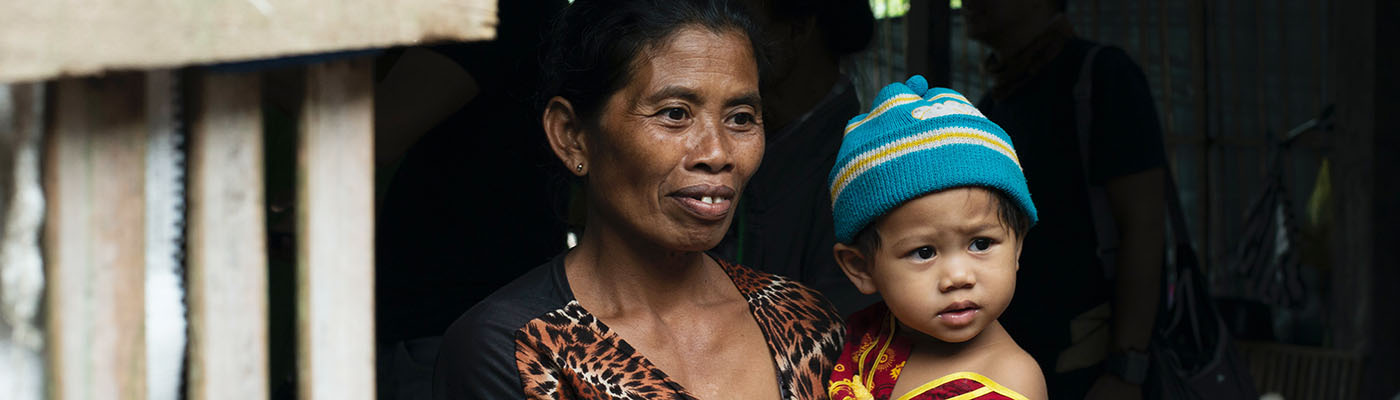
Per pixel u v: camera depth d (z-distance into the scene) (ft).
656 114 4.34
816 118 7.07
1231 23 15.06
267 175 7.00
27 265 2.41
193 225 2.60
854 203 5.09
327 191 2.79
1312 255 14.26
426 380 7.11
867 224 5.09
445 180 7.19
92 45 2.12
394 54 6.76
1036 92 9.34
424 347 7.16
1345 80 13.60
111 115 2.48
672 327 4.76
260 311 2.74
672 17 4.36
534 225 7.54
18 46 2.03
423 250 7.18
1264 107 14.92
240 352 2.71
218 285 2.65
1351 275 13.84
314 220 2.77
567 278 4.74
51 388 2.42
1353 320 13.91
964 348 5.13
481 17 2.69
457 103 6.96
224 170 2.64
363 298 2.90
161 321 2.68
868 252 5.18
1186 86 15.46
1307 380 14.24
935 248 4.93
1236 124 15.16
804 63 7.04
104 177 2.47
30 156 2.39
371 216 2.89
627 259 4.69
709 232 4.46
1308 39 14.47
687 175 4.35
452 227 7.20
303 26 2.41
